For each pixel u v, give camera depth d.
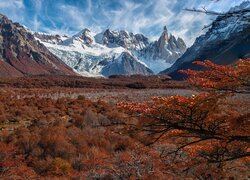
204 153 7.17
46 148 18.80
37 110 28.39
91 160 16.69
